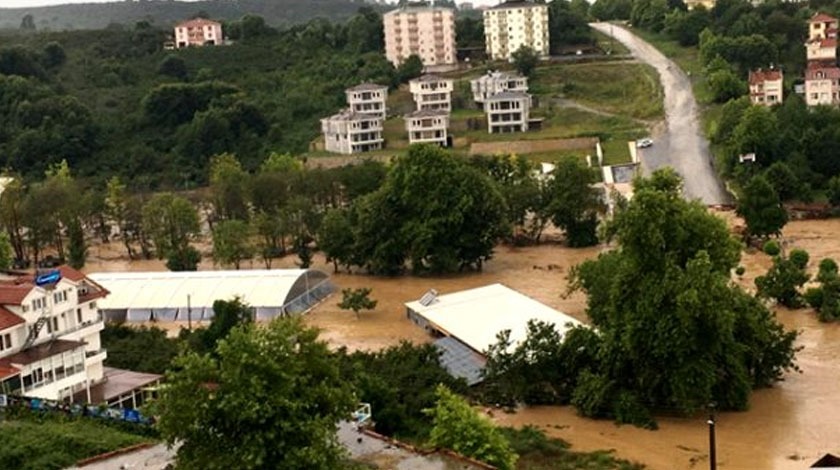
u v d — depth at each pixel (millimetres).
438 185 134500
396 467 60031
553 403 84938
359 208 140000
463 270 139000
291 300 121875
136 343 99125
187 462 51844
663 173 106812
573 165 148375
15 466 64125
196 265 147625
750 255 135125
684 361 78562
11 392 78562
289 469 51375
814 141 170250
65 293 87688
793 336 85625
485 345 93938
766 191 138000
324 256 153625
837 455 69875
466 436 62875
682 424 79062
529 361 84438
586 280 100500
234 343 53781
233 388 52062
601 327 86500
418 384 82250
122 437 69562
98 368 87312
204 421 52250
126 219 163625
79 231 156375
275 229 149875
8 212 157375
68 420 75312
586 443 75562
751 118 171625
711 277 80000
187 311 121562
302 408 53219
